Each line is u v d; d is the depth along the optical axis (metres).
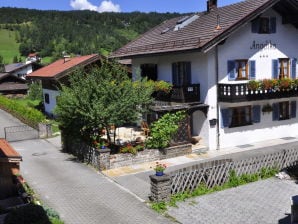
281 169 18.30
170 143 22.11
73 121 21.92
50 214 12.44
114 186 17.25
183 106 22.95
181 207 14.56
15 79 60.22
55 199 15.79
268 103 25.61
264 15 24.66
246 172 17.39
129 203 15.15
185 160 21.39
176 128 21.61
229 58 23.70
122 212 14.29
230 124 24.41
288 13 24.91
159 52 25.45
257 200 15.05
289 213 13.77
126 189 16.80
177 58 25.77
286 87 24.72
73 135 23.34
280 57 25.62
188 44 23.69
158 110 22.03
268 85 23.73
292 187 16.34
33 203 13.02
